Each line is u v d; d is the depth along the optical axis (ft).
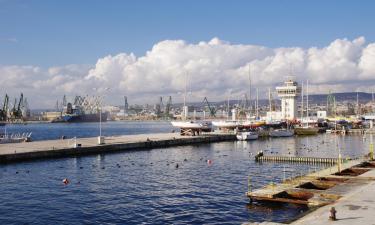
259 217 123.44
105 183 184.96
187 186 178.09
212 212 132.36
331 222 88.17
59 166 233.76
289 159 262.88
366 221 88.43
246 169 230.27
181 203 145.48
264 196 132.26
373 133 569.64
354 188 132.87
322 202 118.83
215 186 177.88
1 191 165.37
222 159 279.08
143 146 350.02
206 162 262.47
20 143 328.90
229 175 209.05
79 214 131.13
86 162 253.24
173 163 256.32
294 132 561.43
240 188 172.86
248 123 567.18
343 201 108.78
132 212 133.49
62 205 142.82
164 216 128.67
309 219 91.15
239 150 346.95
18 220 124.16
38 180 189.98
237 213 129.70
